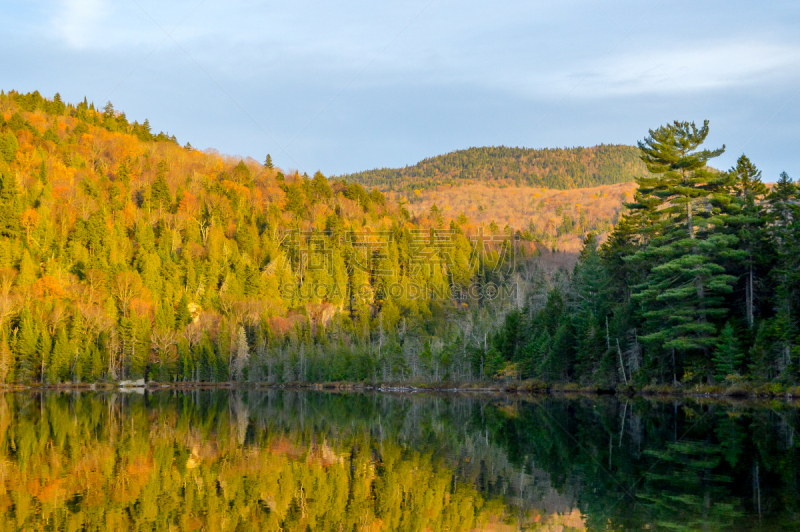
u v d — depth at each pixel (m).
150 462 34.62
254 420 56.06
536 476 29.52
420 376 104.44
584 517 22.42
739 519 20.91
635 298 67.19
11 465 33.78
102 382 108.44
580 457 33.38
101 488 28.62
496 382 90.88
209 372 116.94
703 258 58.47
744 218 61.25
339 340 122.31
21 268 116.69
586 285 82.19
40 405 73.38
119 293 125.50
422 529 22.52
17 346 103.31
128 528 22.89
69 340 107.81
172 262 143.75
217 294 138.88
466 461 34.03
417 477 30.34
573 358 78.06
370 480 29.98
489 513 23.61
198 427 50.50
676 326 59.50
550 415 52.88
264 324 128.62
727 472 28.00
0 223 129.00
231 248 156.12
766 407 50.19
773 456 31.27
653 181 64.75
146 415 61.25
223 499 26.91
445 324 139.75
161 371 114.38
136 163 193.12
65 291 118.25
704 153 63.06
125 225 154.12
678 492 24.88
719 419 44.50
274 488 28.72
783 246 60.38
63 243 134.62
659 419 46.00
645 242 77.50
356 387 107.06
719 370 60.28
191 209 171.75
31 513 24.45
